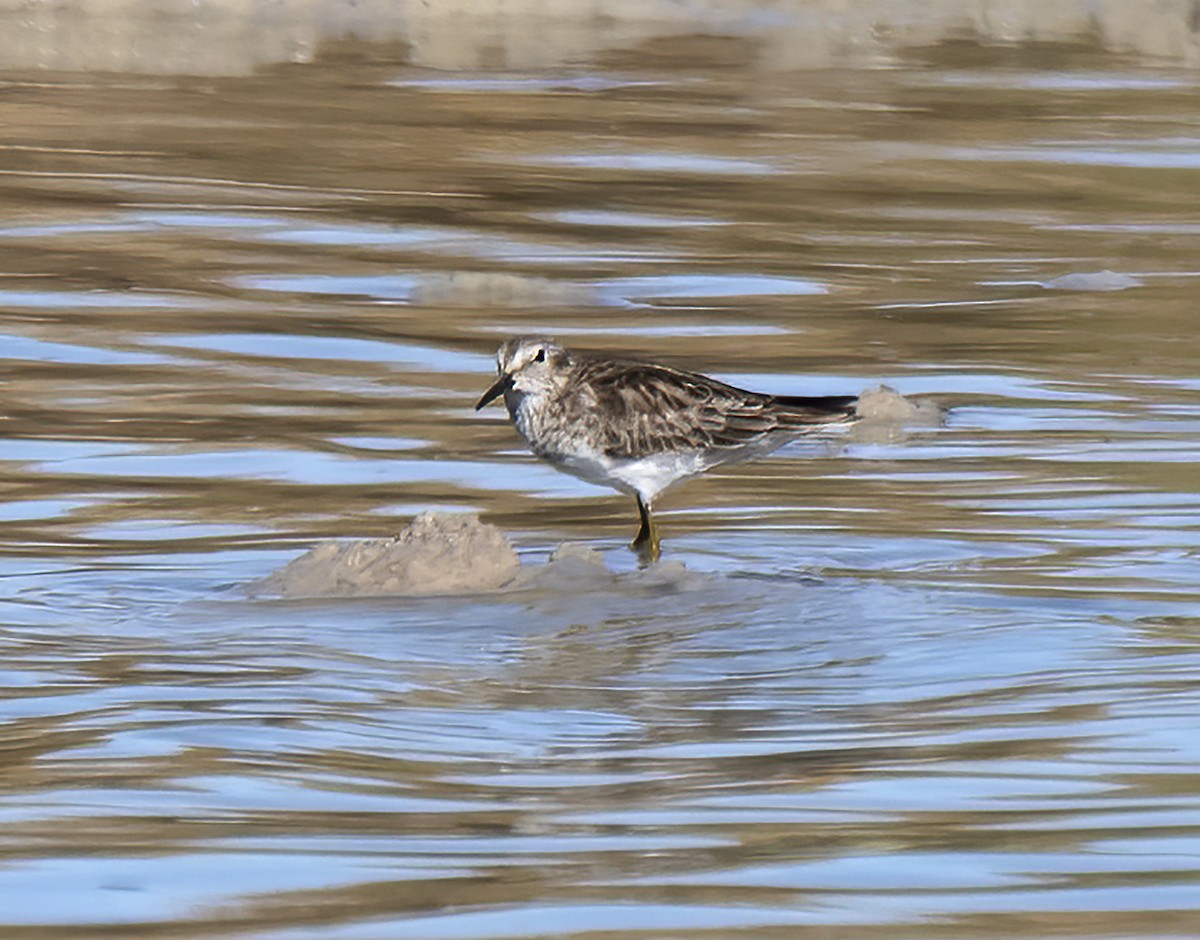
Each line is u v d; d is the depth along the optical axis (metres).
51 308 20.86
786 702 10.51
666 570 12.96
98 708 10.33
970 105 35.97
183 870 8.11
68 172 28.58
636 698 10.62
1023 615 12.00
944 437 16.59
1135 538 13.71
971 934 7.42
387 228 25.61
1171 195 28.83
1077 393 18.11
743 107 35.47
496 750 9.76
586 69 39.22
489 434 16.66
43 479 15.05
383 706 10.44
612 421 13.81
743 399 14.23
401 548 12.88
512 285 22.41
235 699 10.51
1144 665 11.00
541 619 12.00
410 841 8.47
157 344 19.50
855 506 14.60
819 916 7.61
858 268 23.91
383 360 19.14
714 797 9.04
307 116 33.62
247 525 14.05
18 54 38.94
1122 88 37.91
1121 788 9.06
